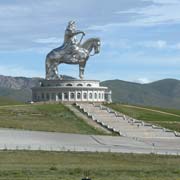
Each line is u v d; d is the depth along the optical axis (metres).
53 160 73.25
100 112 167.88
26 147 90.50
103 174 57.91
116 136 126.00
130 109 187.88
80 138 113.19
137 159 79.50
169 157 84.38
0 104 190.00
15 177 53.50
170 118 172.88
